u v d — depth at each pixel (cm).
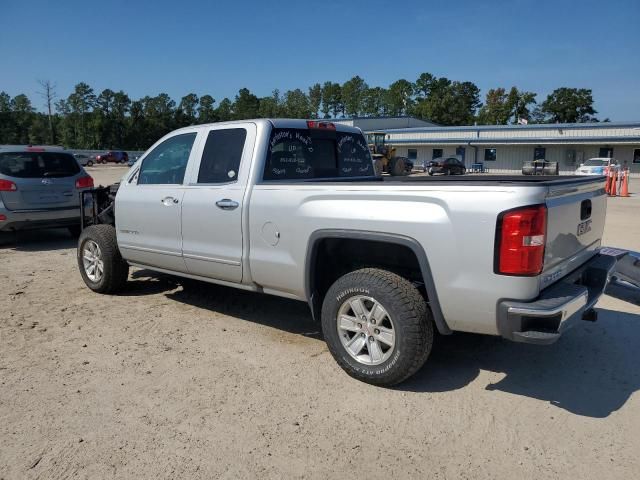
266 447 306
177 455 299
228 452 302
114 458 296
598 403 358
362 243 400
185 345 457
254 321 521
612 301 587
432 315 369
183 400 360
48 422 332
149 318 528
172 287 642
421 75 12394
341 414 342
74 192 954
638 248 874
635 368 413
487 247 324
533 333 320
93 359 427
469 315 340
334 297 386
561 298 325
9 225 894
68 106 11825
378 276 368
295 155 483
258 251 438
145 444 309
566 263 364
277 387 379
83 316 534
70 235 1093
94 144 11381
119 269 595
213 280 493
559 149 4634
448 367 414
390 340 367
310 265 406
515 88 9900
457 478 280
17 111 11644
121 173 4103
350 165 549
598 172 2969
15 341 465
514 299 321
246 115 13962
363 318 379
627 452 302
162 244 521
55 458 295
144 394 369
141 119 11688
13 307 564
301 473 284
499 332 334
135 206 543
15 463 290
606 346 457
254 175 446
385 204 364
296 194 409
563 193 349
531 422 334
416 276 404
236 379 392
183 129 520
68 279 693
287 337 477
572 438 316
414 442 312
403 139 5266
